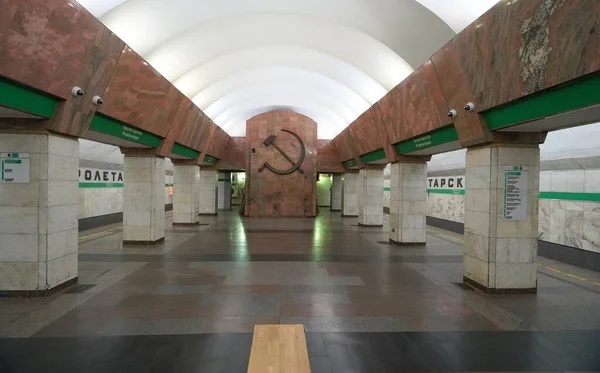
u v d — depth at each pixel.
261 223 21.25
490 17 6.53
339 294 7.42
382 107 13.52
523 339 5.29
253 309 6.43
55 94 6.63
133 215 13.19
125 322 5.77
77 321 5.80
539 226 12.23
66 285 7.72
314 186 25.94
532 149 7.74
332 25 12.84
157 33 10.98
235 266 9.87
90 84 7.57
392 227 14.46
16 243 7.04
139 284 8.01
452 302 7.02
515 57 6.13
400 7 10.02
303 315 6.17
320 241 14.64
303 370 3.87
